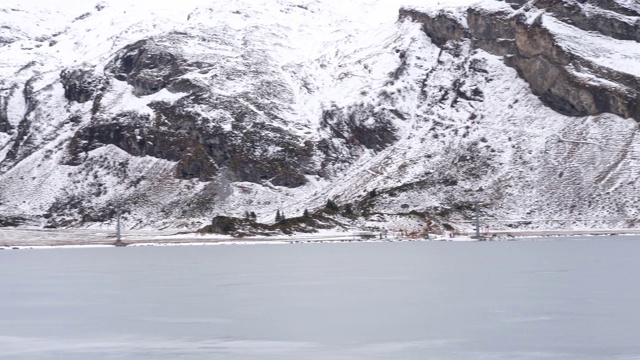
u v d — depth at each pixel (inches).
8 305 1947.6
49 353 1350.9
